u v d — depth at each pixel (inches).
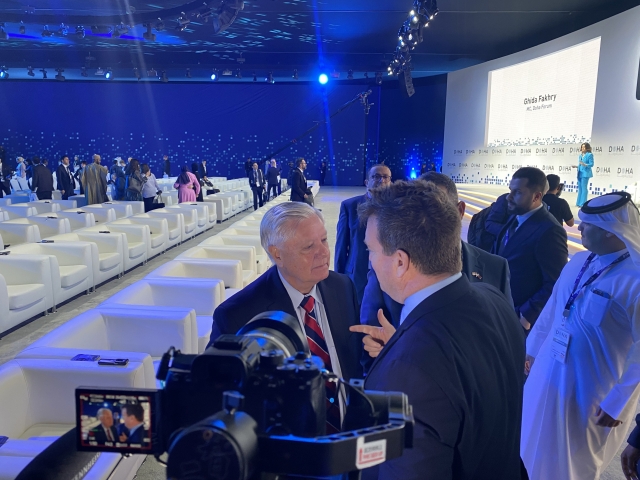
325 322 55.9
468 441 32.7
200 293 136.6
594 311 60.5
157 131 773.9
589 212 58.3
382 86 797.2
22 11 411.5
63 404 81.0
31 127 748.0
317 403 21.7
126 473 77.0
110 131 762.8
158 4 389.7
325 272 53.3
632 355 56.5
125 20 360.8
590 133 465.1
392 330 45.9
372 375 34.6
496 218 102.3
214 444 17.3
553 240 86.1
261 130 790.5
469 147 663.1
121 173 411.2
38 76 737.6
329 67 680.4
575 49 479.2
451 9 431.5
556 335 65.4
